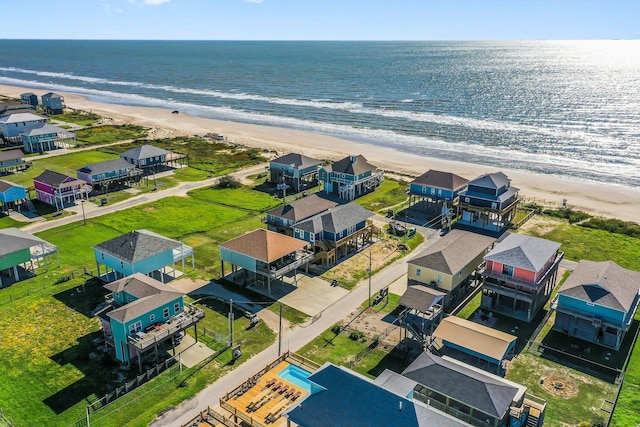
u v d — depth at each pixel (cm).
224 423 4034
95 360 4925
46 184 9175
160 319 5034
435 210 9100
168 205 9356
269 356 4994
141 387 4528
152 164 11231
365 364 4841
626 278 5469
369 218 8038
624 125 16200
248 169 11756
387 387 3800
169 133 15650
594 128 15850
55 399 4384
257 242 6344
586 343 5209
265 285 6425
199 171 11538
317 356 4969
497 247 6003
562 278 6600
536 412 3928
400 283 6506
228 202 9550
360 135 15638
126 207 9225
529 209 9150
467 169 11812
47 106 18538
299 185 10269
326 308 5900
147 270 6166
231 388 4525
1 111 16288
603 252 7356
